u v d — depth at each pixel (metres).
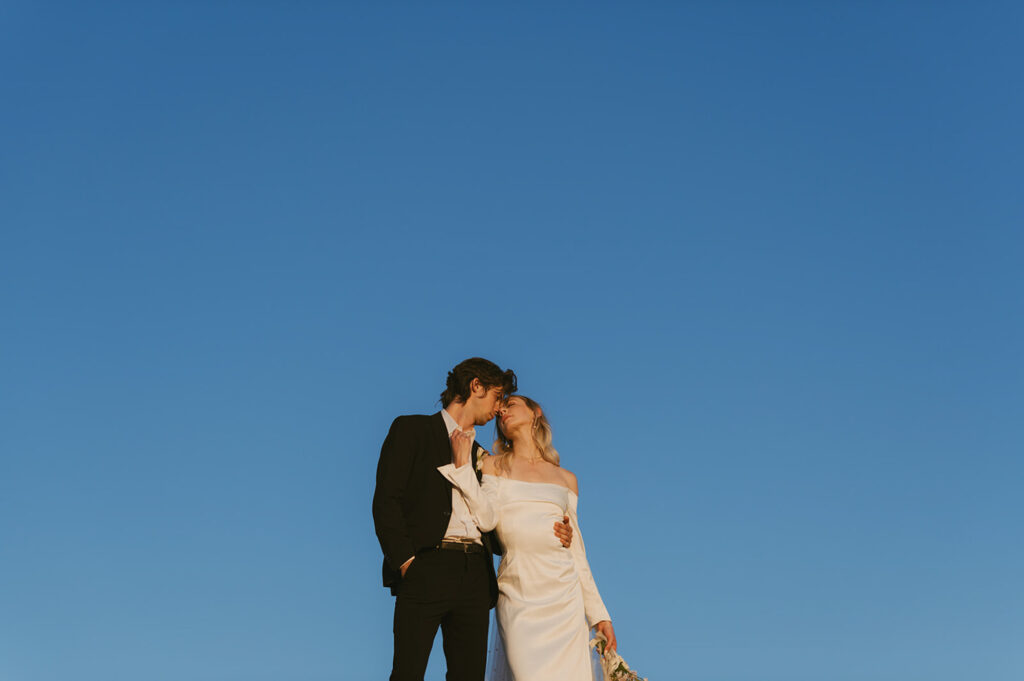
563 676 6.32
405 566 5.68
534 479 6.71
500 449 6.91
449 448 6.04
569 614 6.45
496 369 6.29
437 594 5.77
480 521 6.02
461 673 5.89
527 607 6.39
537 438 6.89
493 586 6.12
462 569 5.88
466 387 6.19
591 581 6.87
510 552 6.51
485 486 6.52
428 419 6.07
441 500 5.89
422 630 5.71
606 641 6.78
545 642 6.35
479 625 5.92
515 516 6.50
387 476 5.80
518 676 6.30
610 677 6.72
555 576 6.47
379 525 5.70
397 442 5.89
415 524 5.83
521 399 6.96
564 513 6.71
